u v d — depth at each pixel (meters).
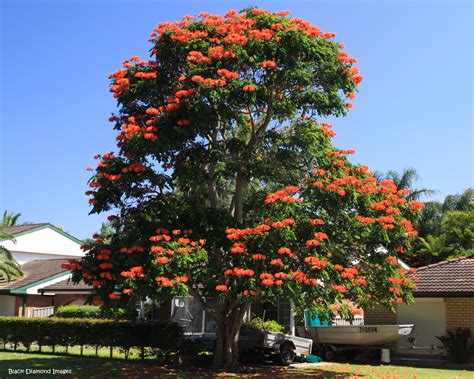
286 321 23.69
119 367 17.52
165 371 16.66
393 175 37.72
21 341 22.56
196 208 15.62
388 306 15.66
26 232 34.94
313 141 15.91
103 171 14.87
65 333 21.36
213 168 16.72
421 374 16.83
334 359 21.48
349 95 16.38
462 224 36.38
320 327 21.66
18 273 28.73
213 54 15.09
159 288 13.25
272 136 16.73
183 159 15.50
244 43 15.20
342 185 14.57
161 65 16.61
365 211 14.99
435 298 21.55
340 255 14.62
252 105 15.24
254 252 13.96
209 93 14.37
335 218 14.89
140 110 16.41
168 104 15.09
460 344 19.88
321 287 13.79
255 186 18.98
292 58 15.05
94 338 20.70
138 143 14.45
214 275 14.83
